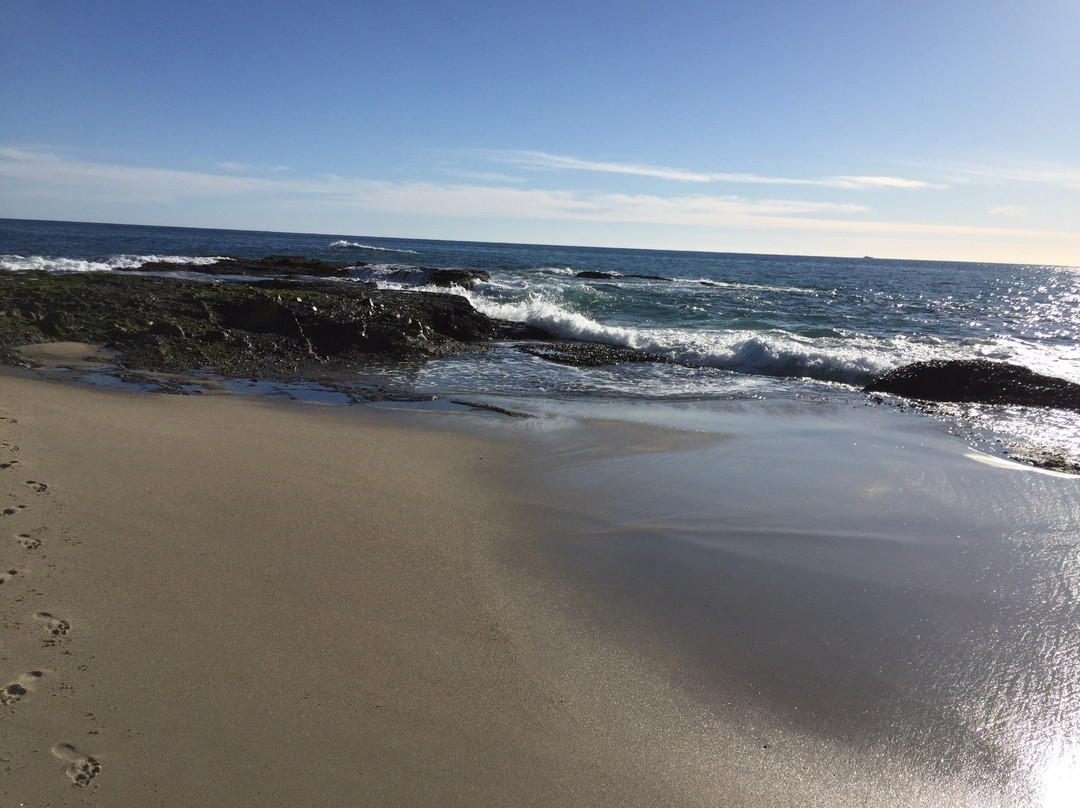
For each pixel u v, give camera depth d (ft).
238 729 9.89
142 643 11.54
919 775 10.09
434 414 29.09
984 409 32.37
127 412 25.41
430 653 12.23
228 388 31.71
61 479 17.79
